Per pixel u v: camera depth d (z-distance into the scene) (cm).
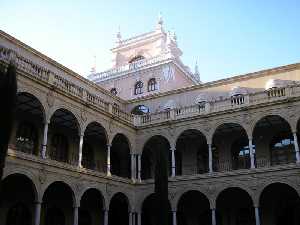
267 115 3688
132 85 5472
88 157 4212
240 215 3966
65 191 3688
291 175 3391
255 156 4000
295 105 3575
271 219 3759
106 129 3916
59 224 3684
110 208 4472
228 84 4428
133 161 4234
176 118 4172
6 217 3177
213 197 3706
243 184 3597
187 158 4388
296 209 3722
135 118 4428
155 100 4878
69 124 3853
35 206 2973
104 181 3747
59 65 3984
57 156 3759
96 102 3875
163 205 2806
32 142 3506
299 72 4038
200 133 4256
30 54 3672
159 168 2917
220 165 4162
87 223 4069
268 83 4116
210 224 4106
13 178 3206
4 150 1808
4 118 1831
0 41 3381
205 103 4069
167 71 5253
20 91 2994
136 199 4103
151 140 4500
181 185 3900
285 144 3919
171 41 5644
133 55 5934
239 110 3831
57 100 3350
